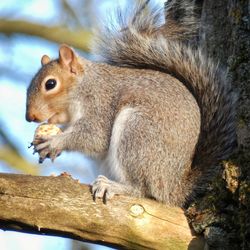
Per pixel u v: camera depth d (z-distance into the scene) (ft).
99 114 37.55
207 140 32.96
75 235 28.89
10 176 28.89
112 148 33.78
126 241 28.84
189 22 38.52
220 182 29.30
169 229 28.76
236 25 32.76
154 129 32.99
